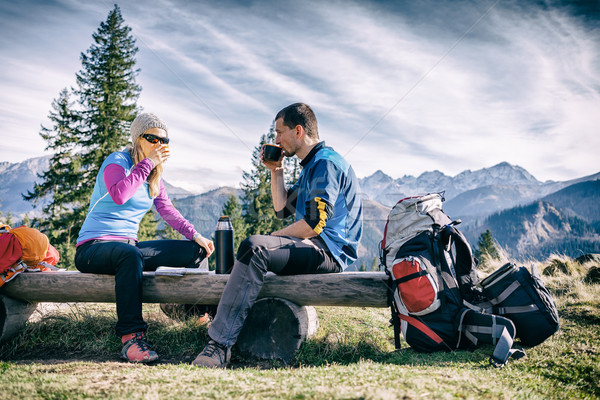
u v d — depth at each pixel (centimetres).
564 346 271
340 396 167
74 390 188
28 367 237
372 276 276
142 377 209
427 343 264
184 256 321
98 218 296
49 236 2625
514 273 276
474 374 216
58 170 2656
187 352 289
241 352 286
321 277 279
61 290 293
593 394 204
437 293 259
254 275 262
